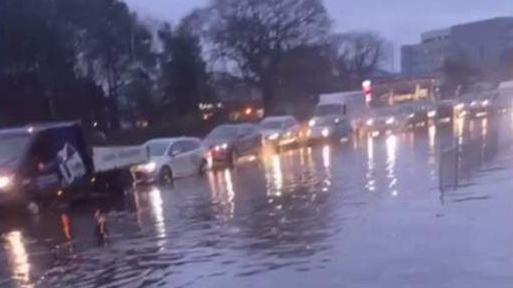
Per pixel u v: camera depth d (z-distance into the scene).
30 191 23.25
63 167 24.47
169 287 11.80
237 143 39.50
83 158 25.28
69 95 54.97
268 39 81.88
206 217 19.55
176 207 22.42
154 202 24.42
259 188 26.05
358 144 47.66
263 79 82.00
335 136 50.91
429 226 14.80
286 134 47.94
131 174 27.66
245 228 17.05
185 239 16.20
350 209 18.50
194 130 64.75
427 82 71.12
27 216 23.30
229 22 81.56
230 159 38.44
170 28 72.56
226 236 16.17
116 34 62.41
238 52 82.19
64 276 13.34
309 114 75.81
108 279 12.77
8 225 21.55
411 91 67.94
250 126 42.28
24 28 52.16
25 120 52.31
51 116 53.81
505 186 19.73
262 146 43.94
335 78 94.00
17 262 15.16
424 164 29.72
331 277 11.38
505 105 72.62
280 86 82.38
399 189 21.58
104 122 60.31
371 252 12.88
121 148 29.22
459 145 26.45
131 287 12.06
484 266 11.20
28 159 23.47
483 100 67.62
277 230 16.31
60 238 18.02
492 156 27.80
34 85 52.50
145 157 30.28
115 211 22.62
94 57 61.00
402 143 44.62
